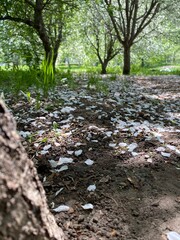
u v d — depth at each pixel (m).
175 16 19.98
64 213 1.69
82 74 13.18
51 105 4.22
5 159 0.90
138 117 3.97
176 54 40.88
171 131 3.34
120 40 18.03
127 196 1.90
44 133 3.02
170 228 1.60
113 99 5.25
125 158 2.48
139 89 7.83
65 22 13.31
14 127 1.00
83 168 2.27
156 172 2.24
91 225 1.60
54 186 2.00
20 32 11.19
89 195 1.88
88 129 3.18
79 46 24.39
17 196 0.91
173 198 1.89
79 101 4.70
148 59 28.58
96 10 18.77
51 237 1.09
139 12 20.69
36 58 9.37
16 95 4.79
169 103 5.56
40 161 2.36
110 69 24.53
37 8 8.98
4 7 8.80
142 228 1.59
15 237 0.89
